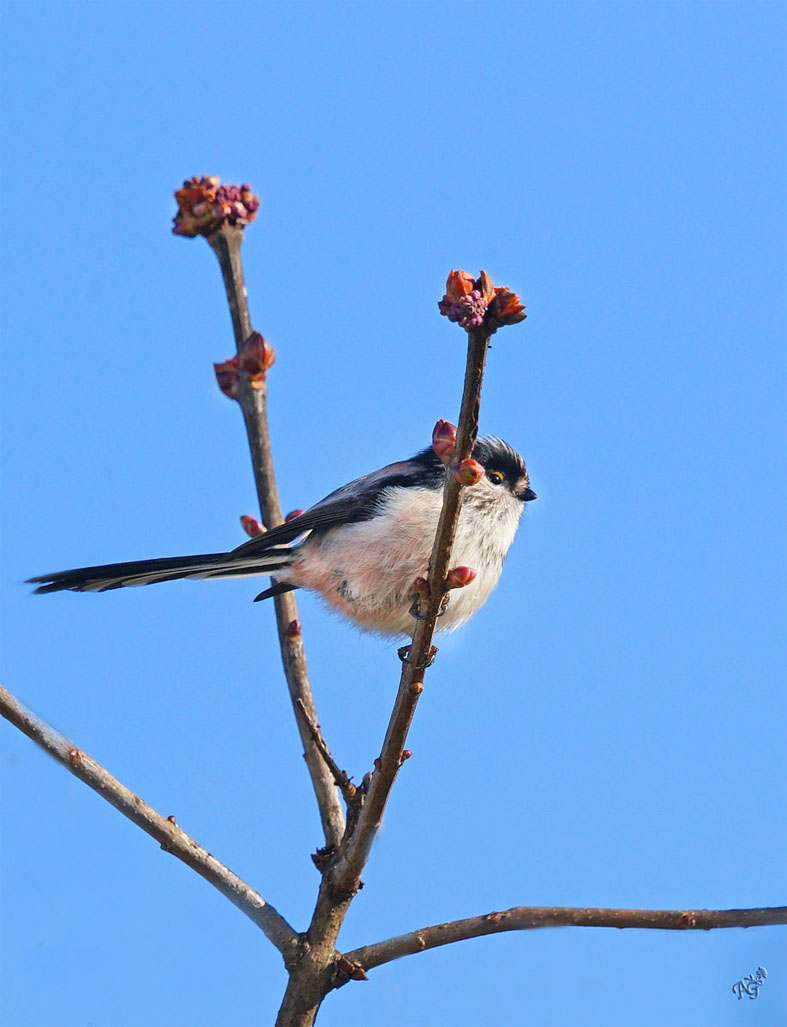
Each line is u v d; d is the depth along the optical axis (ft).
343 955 25.43
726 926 23.31
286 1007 25.16
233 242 27.84
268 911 25.59
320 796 28.02
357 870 25.13
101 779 24.35
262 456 30.07
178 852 24.98
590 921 24.09
